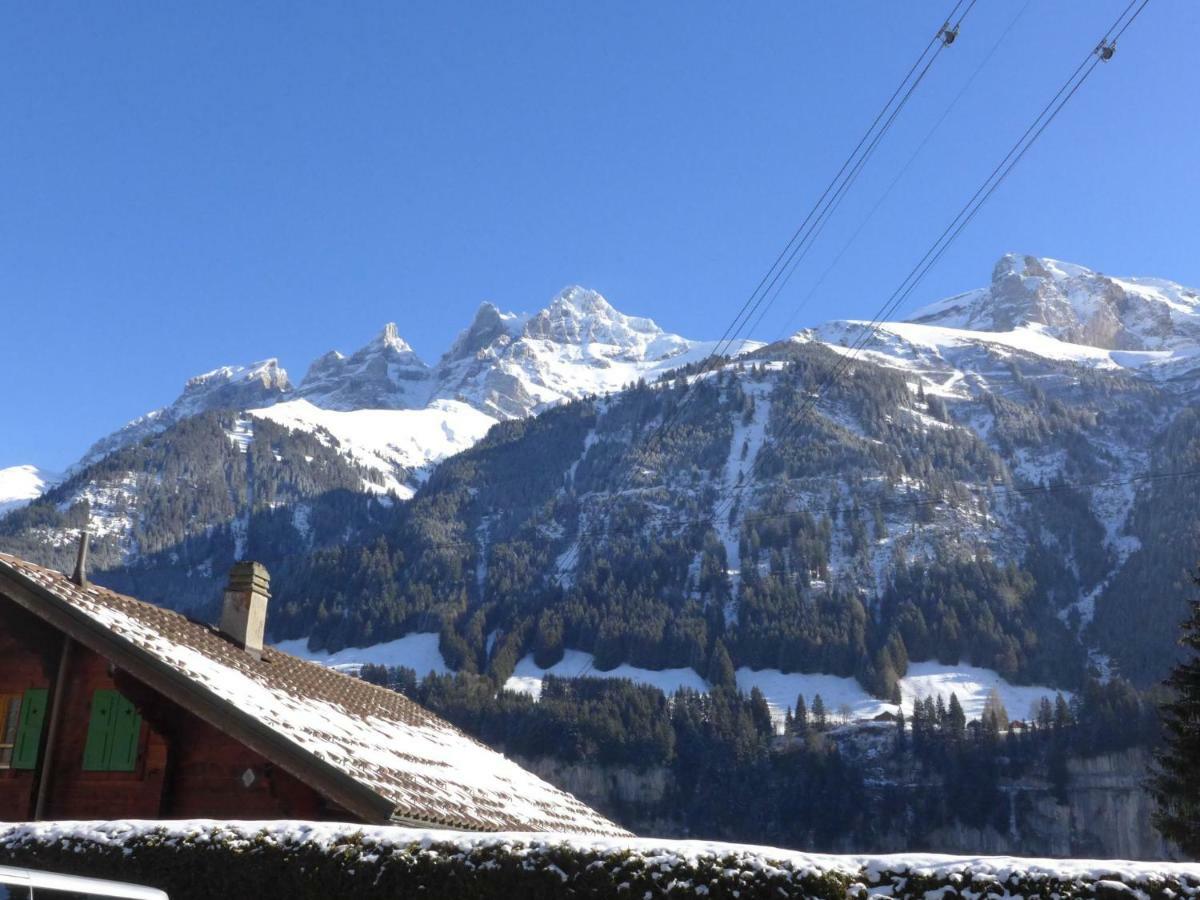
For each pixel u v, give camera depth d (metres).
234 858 12.92
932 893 10.64
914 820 127.81
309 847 12.74
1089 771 129.75
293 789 17.17
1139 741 130.12
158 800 17.64
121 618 18.94
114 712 18.30
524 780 25.88
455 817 17.52
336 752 17.52
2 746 18.81
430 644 186.50
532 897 11.62
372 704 24.28
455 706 145.50
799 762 136.25
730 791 132.88
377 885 12.23
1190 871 10.23
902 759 139.38
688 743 139.25
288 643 194.12
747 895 10.96
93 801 17.94
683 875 11.21
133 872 13.12
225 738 17.77
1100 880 10.27
